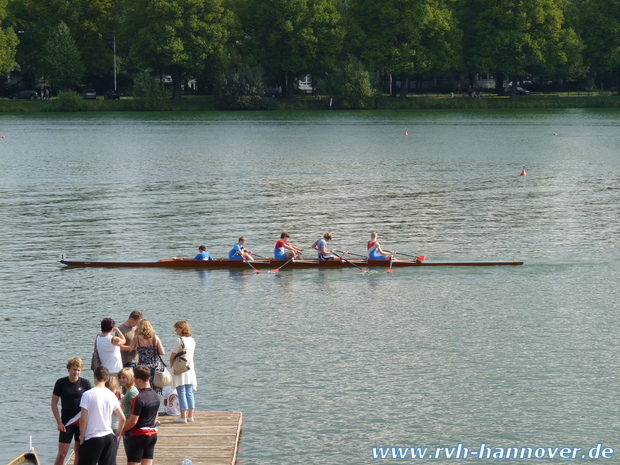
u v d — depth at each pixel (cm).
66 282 4278
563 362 3080
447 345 3281
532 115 19225
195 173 8831
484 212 6306
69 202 6781
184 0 19450
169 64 19450
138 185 7856
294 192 7406
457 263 4606
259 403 2733
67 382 2150
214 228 5678
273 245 5156
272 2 19975
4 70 19050
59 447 2153
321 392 2819
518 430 2544
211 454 2297
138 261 4697
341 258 4622
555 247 5044
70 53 19938
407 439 2492
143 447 2075
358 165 9656
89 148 11556
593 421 2598
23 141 12600
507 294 4031
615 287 4134
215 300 3969
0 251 4972
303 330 3488
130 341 2478
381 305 3862
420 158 10431
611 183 7975
